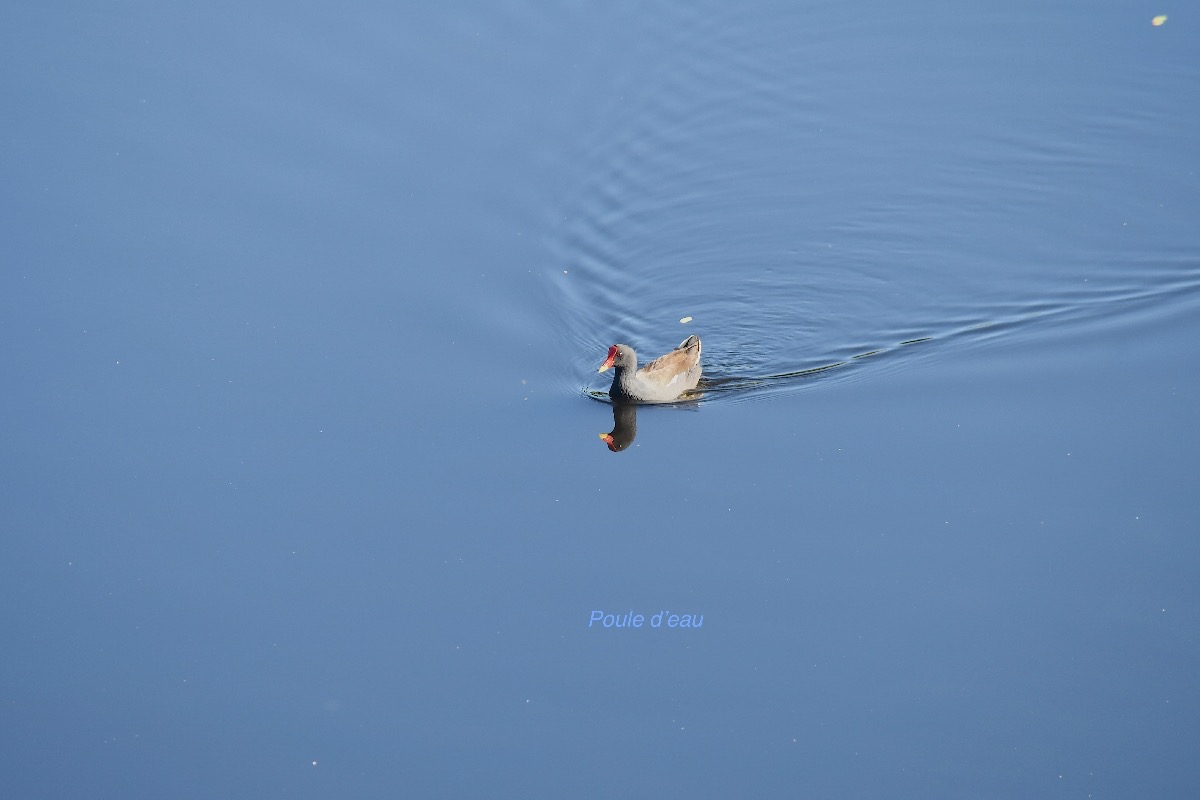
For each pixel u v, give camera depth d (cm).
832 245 3847
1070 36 4484
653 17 4556
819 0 4619
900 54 4466
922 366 3372
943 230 3884
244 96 4281
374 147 4103
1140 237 3781
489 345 3434
